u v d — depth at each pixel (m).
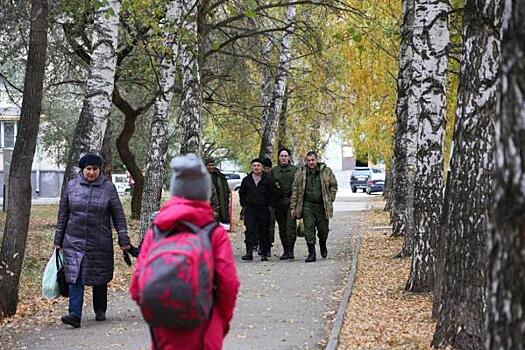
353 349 10.76
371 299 15.23
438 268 12.86
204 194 6.47
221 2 26.23
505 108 4.62
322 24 29.11
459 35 23.36
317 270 19.47
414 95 21.58
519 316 4.46
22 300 14.91
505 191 4.58
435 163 15.80
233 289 6.36
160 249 6.16
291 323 12.88
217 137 48.66
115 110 40.66
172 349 6.17
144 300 6.04
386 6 27.70
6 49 25.11
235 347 11.01
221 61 32.81
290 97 35.97
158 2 19.42
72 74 29.59
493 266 4.66
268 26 34.09
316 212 21.36
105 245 12.52
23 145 13.28
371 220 36.69
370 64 31.06
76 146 17.09
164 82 23.55
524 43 4.55
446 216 10.52
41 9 13.13
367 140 38.31
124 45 23.73
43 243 26.48
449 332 10.20
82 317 13.32
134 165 35.06
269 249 22.03
